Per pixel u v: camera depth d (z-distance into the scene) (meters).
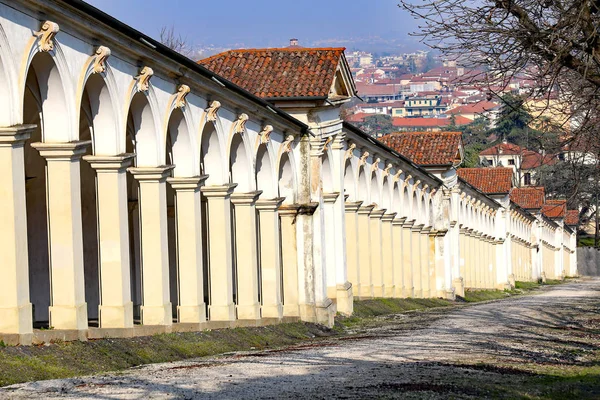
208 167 27.48
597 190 23.14
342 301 36.56
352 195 41.25
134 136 23.16
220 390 14.20
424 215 56.91
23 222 16.88
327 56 35.50
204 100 26.05
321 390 14.41
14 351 16.08
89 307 29.36
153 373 16.30
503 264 85.00
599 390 15.76
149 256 23.06
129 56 21.22
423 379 15.98
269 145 31.50
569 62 17.53
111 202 20.78
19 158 16.73
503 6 17.33
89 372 16.66
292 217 33.62
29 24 16.89
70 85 18.59
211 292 27.56
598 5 17.03
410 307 44.94
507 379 16.55
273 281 31.78
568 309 41.69
